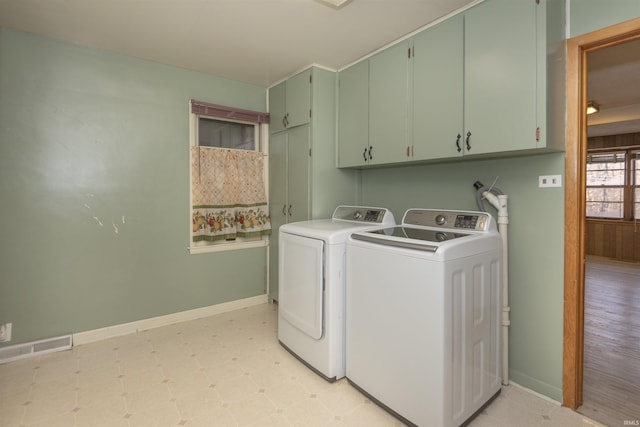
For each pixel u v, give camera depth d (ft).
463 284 5.30
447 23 6.67
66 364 7.40
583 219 5.97
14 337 7.64
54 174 8.01
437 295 4.94
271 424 5.51
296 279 7.52
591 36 5.59
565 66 5.89
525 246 6.58
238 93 10.75
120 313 8.95
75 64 8.16
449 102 6.64
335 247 6.66
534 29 5.33
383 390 5.84
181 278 9.88
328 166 9.71
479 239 5.71
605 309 11.02
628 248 18.61
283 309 8.05
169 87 9.48
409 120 7.52
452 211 7.02
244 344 8.45
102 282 8.68
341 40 7.88
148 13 6.75
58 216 8.09
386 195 9.59
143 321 9.28
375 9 6.52
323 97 9.50
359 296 6.29
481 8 6.05
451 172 7.94
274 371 7.16
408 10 6.53
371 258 5.99
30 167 7.74
